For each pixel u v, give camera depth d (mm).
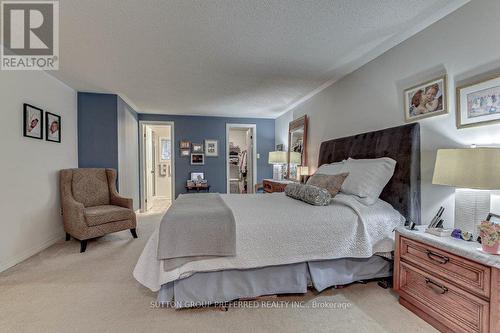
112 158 4078
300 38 2311
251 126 6219
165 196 7887
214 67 2982
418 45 2176
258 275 1791
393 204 2221
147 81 3467
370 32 2207
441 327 1523
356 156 2803
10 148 2492
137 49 2498
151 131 6516
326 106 3678
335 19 2008
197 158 5969
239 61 2812
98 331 1525
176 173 5898
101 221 3018
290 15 1951
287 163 5043
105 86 3666
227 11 1890
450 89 1912
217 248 1669
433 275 1564
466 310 1372
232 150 7938
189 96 4254
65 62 2795
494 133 1643
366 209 2064
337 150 3188
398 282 1846
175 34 2219
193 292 1683
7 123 2451
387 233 2004
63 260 2623
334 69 3035
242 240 1728
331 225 1877
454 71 1876
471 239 1531
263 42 2385
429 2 1797
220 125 6070
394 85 2439
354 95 3043
